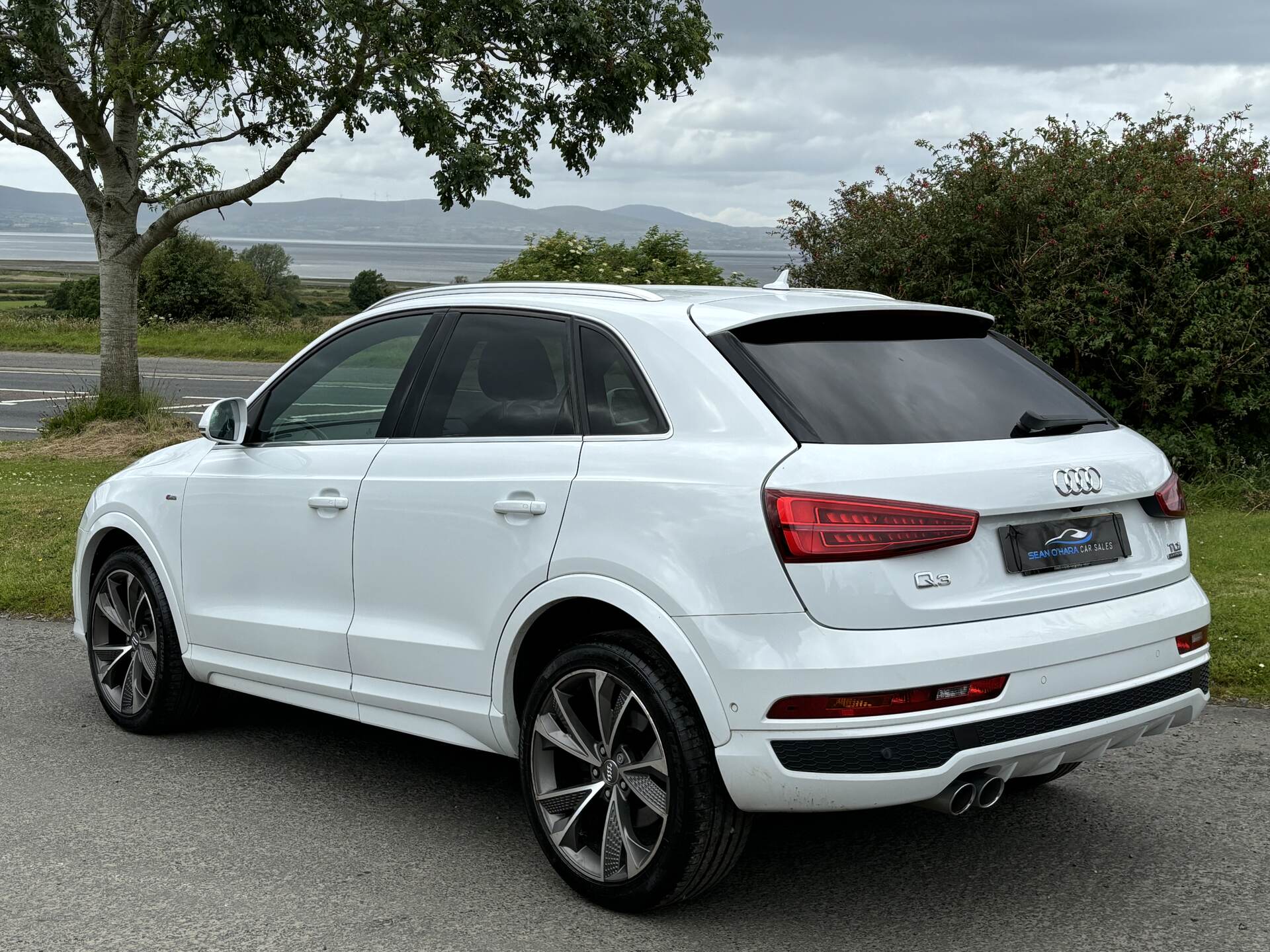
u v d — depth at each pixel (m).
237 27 13.12
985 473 3.37
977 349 3.99
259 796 4.62
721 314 3.71
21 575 8.40
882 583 3.19
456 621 4.04
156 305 55.22
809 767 3.19
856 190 12.47
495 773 4.93
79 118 15.34
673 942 3.42
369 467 4.38
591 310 3.96
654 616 3.41
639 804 3.62
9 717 5.62
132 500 5.34
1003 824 4.32
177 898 3.71
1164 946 3.38
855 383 3.56
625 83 14.46
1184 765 4.91
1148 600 3.70
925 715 3.17
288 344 33.00
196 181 16.38
